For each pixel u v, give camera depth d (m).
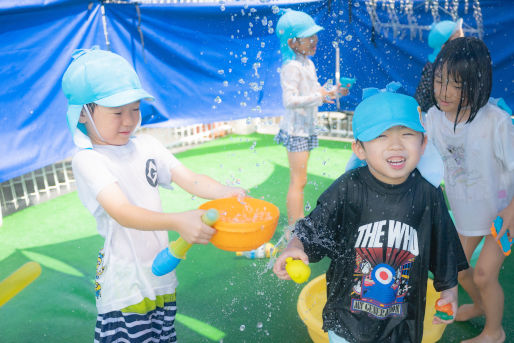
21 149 3.84
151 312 1.70
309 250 1.54
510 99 4.95
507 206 1.84
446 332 2.25
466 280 2.22
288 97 3.00
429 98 2.28
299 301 2.22
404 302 1.57
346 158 5.52
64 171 4.78
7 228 3.81
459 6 4.78
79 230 3.75
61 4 3.88
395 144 1.39
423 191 1.49
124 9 4.45
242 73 5.21
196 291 2.71
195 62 4.98
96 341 1.67
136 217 1.47
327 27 5.09
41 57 3.86
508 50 4.79
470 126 1.87
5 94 3.66
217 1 4.74
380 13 5.02
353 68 5.38
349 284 1.59
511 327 2.24
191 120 5.21
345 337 1.60
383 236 1.49
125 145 1.68
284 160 5.59
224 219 1.57
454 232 1.55
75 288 2.81
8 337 2.33
